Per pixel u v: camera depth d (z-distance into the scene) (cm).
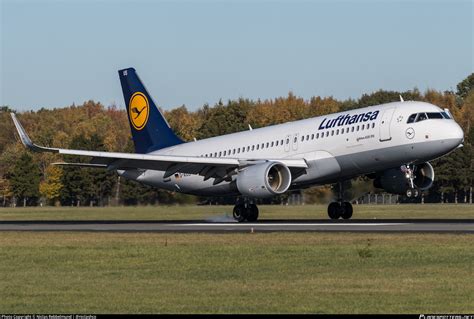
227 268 7375
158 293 6116
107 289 6331
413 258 7756
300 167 13875
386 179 13912
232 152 15238
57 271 7412
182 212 19350
